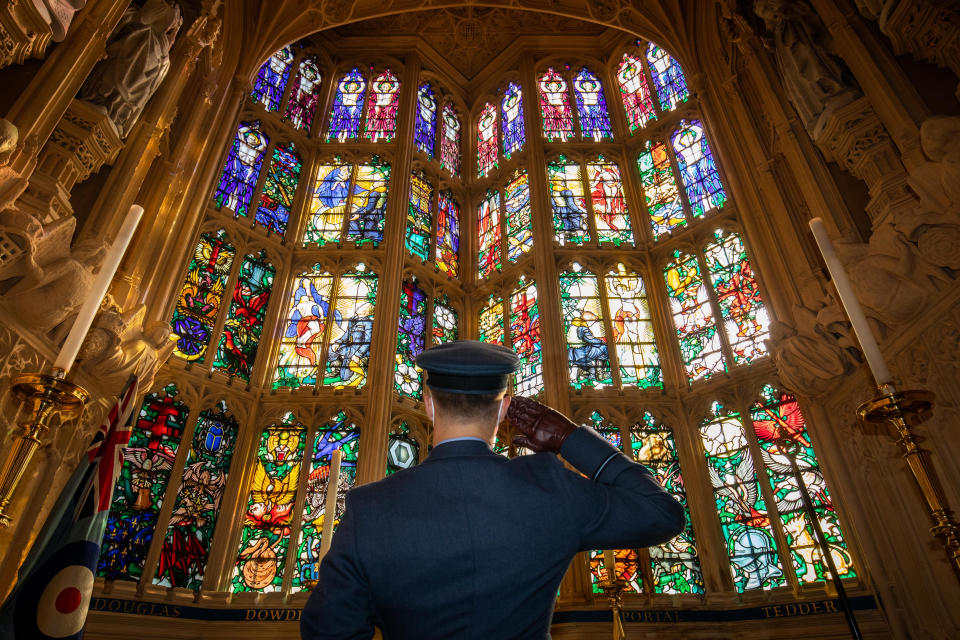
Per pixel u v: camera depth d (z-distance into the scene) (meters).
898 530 6.96
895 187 6.86
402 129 15.21
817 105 8.05
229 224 11.84
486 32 17.73
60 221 5.51
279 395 10.84
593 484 1.28
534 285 13.00
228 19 12.62
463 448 1.32
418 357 1.47
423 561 1.12
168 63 7.94
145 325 8.39
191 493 9.31
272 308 11.83
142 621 8.01
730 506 9.64
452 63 18.36
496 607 1.11
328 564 1.17
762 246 9.94
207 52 10.74
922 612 6.61
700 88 12.62
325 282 12.55
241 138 13.30
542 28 17.66
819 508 8.72
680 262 12.52
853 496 7.68
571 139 15.39
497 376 1.42
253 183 13.00
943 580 6.26
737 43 10.93
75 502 3.41
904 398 2.95
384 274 12.41
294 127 14.71
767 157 10.32
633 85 16.31
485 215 15.45
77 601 3.14
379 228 13.59
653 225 13.50
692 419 10.73
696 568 9.42
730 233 11.88
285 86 15.32
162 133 8.42
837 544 8.37
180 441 9.50
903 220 6.00
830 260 3.33
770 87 9.69
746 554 9.14
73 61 6.32
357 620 1.11
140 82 7.36
